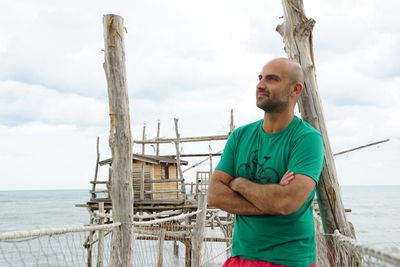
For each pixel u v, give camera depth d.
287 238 2.52
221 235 22.78
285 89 2.60
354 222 59.00
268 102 2.60
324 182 3.90
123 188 5.14
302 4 4.14
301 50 4.08
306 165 2.51
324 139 3.94
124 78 5.25
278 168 2.61
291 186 2.46
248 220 2.63
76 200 153.00
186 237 14.43
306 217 2.58
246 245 2.63
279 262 2.50
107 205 18.78
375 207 101.56
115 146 5.16
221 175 2.83
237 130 2.96
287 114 2.66
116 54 5.18
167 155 22.73
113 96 5.18
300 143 2.56
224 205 2.68
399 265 1.34
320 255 4.09
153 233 13.77
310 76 4.04
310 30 4.08
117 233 5.06
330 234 3.65
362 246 2.02
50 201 146.62
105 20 5.21
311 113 3.98
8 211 90.75
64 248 19.61
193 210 18.48
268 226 2.55
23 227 56.31
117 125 5.17
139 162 20.39
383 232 43.75
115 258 4.99
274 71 2.62
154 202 18.06
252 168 2.72
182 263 17.22
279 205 2.45
